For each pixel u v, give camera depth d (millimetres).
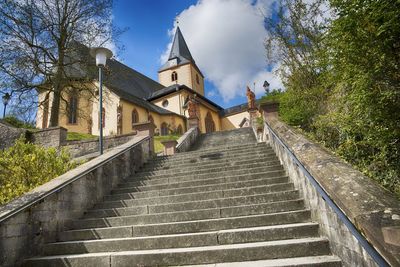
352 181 3170
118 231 5785
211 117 51562
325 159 4121
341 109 5801
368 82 4105
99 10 22078
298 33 10258
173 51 62344
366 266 3004
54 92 21516
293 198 6098
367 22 3912
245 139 19156
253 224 5402
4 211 4930
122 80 45812
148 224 6074
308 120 9930
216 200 6402
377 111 4180
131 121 34875
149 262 4680
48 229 5719
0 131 15906
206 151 11719
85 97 25297
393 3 3652
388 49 3920
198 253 4566
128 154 9945
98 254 5000
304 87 10086
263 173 7668
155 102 47969
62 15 21734
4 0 18547
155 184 8555
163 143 14914
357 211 2627
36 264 4965
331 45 4801
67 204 6402
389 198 2703
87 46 22094
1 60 18781
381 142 4539
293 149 5344
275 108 12070
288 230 4820
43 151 8641
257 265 4035
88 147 14875
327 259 3898
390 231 2178
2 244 4695
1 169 7676
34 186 7543
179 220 6066
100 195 7805
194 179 8477
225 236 4984
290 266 3865
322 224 4578
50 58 21391
